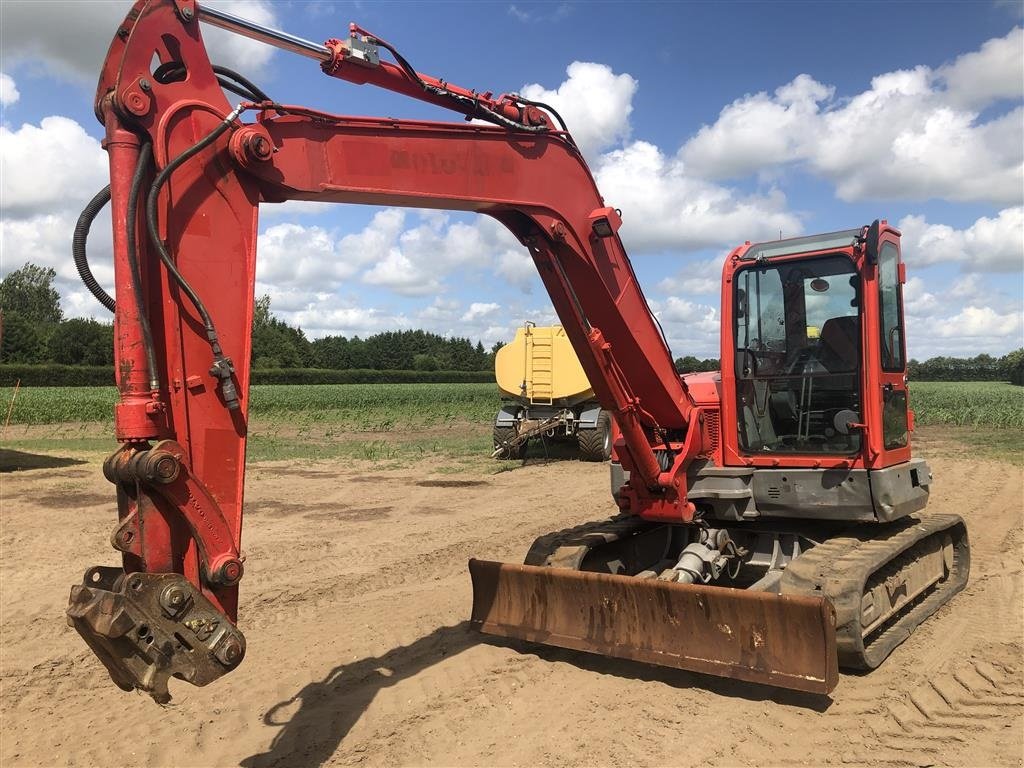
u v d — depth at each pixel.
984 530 8.90
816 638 3.96
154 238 2.81
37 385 50.25
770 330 5.55
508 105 4.14
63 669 5.00
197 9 3.01
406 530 9.10
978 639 5.24
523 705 4.30
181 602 2.74
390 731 4.03
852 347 5.21
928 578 5.95
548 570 4.82
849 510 5.08
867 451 5.04
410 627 5.70
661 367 5.03
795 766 3.65
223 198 3.09
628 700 4.34
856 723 4.06
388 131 3.61
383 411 30.75
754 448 5.57
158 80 3.00
